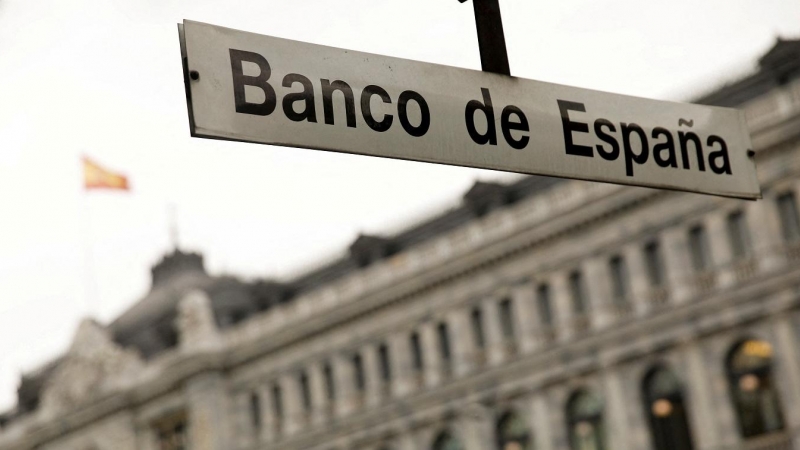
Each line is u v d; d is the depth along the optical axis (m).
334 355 75.94
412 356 72.44
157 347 86.06
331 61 7.46
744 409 59.31
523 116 7.97
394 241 75.00
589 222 65.38
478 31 8.05
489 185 70.56
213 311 82.81
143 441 85.31
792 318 58.25
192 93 7.00
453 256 70.19
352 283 75.25
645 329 62.88
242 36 7.25
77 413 88.56
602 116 8.31
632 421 62.97
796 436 57.03
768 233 59.28
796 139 58.91
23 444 92.50
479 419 68.69
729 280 60.25
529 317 67.44
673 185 8.46
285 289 80.31
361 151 7.37
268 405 79.00
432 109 7.66
